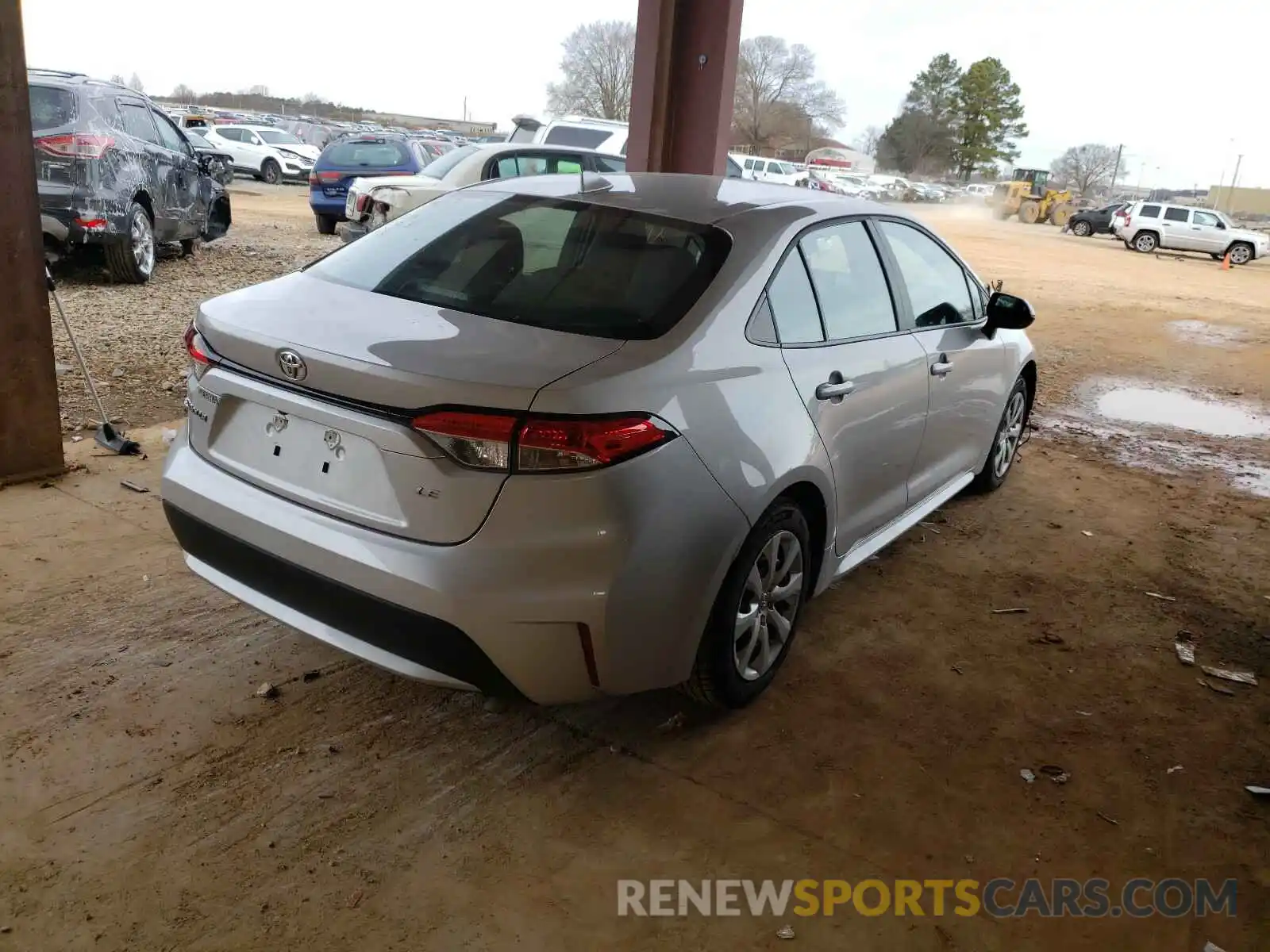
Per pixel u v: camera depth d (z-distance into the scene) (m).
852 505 3.42
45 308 4.25
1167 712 3.38
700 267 2.86
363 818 2.55
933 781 2.90
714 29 6.02
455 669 2.42
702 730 3.05
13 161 4.02
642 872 2.45
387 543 2.38
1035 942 2.34
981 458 4.93
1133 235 32.78
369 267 3.03
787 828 2.64
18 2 3.93
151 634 3.30
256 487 2.63
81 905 2.20
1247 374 10.29
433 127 115.19
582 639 2.40
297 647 3.32
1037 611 4.09
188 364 6.68
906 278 3.83
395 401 2.33
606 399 2.33
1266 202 94.12
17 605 3.38
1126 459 6.51
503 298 2.76
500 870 2.41
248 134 26.55
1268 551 4.96
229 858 2.38
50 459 4.41
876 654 3.62
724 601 2.79
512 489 2.29
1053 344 11.40
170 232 10.30
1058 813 2.80
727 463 2.60
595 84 79.88
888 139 103.00
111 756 2.70
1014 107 100.62
